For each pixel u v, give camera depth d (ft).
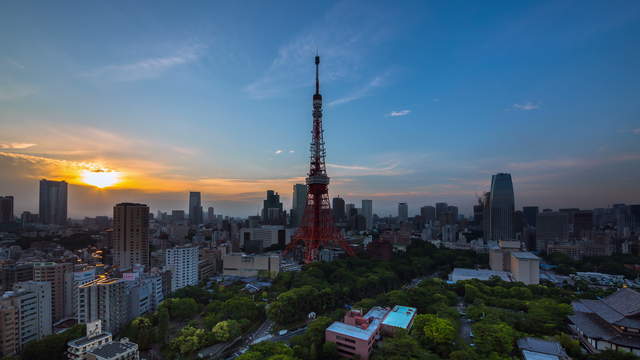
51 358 562.66
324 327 629.10
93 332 570.05
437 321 599.98
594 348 556.51
